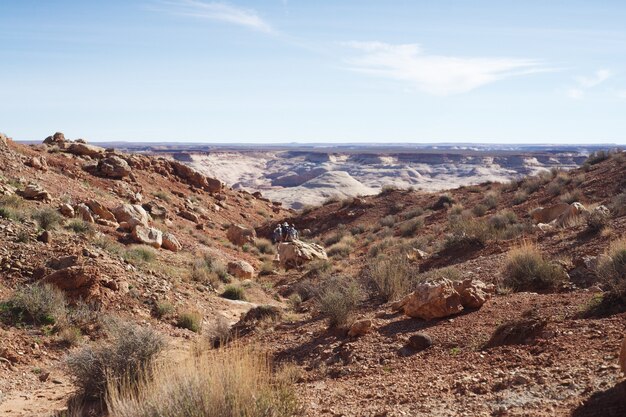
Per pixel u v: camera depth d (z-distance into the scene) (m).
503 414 5.42
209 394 5.38
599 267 10.94
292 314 14.82
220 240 37.56
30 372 11.43
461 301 10.71
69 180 34.16
